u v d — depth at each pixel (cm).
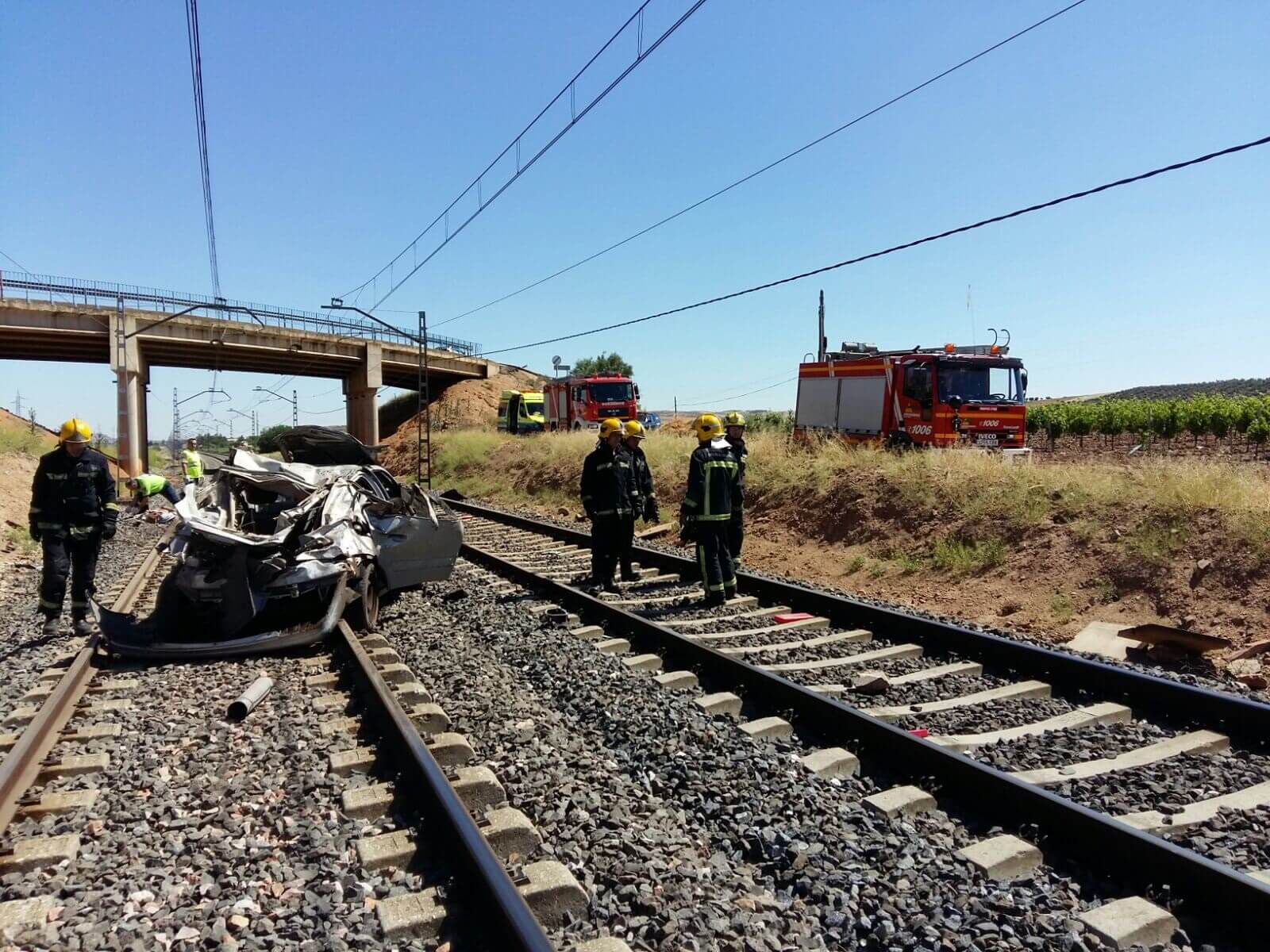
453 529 1004
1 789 422
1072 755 485
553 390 3606
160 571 1279
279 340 5044
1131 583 837
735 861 378
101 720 564
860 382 1773
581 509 1962
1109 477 1045
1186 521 864
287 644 706
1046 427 3400
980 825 408
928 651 721
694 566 1065
